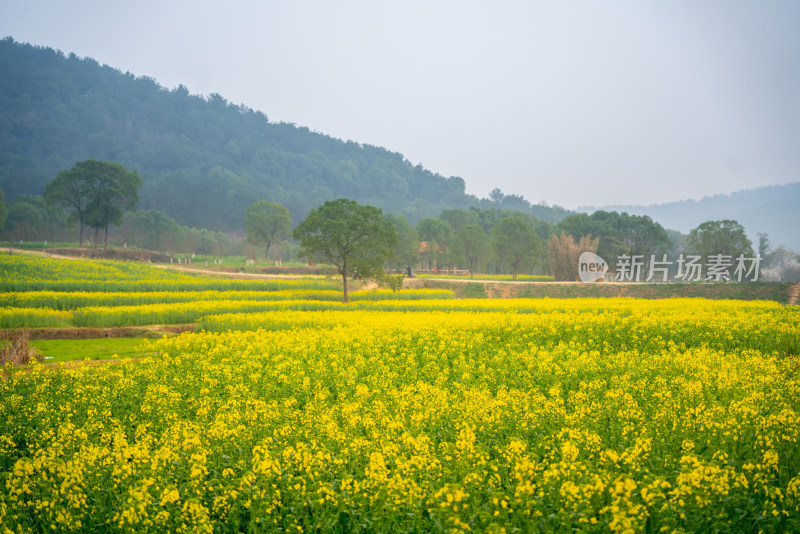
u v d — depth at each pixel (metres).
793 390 15.02
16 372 19.16
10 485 9.97
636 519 8.14
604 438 11.90
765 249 140.88
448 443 11.23
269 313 40.78
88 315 36.38
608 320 31.27
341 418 13.84
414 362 21.59
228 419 13.24
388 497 9.00
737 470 10.32
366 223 61.00
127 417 15.04
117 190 109.44
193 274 86.56
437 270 134.75
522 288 81.56
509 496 9.11
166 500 8.94
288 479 9.81
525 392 16.39
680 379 17.09
